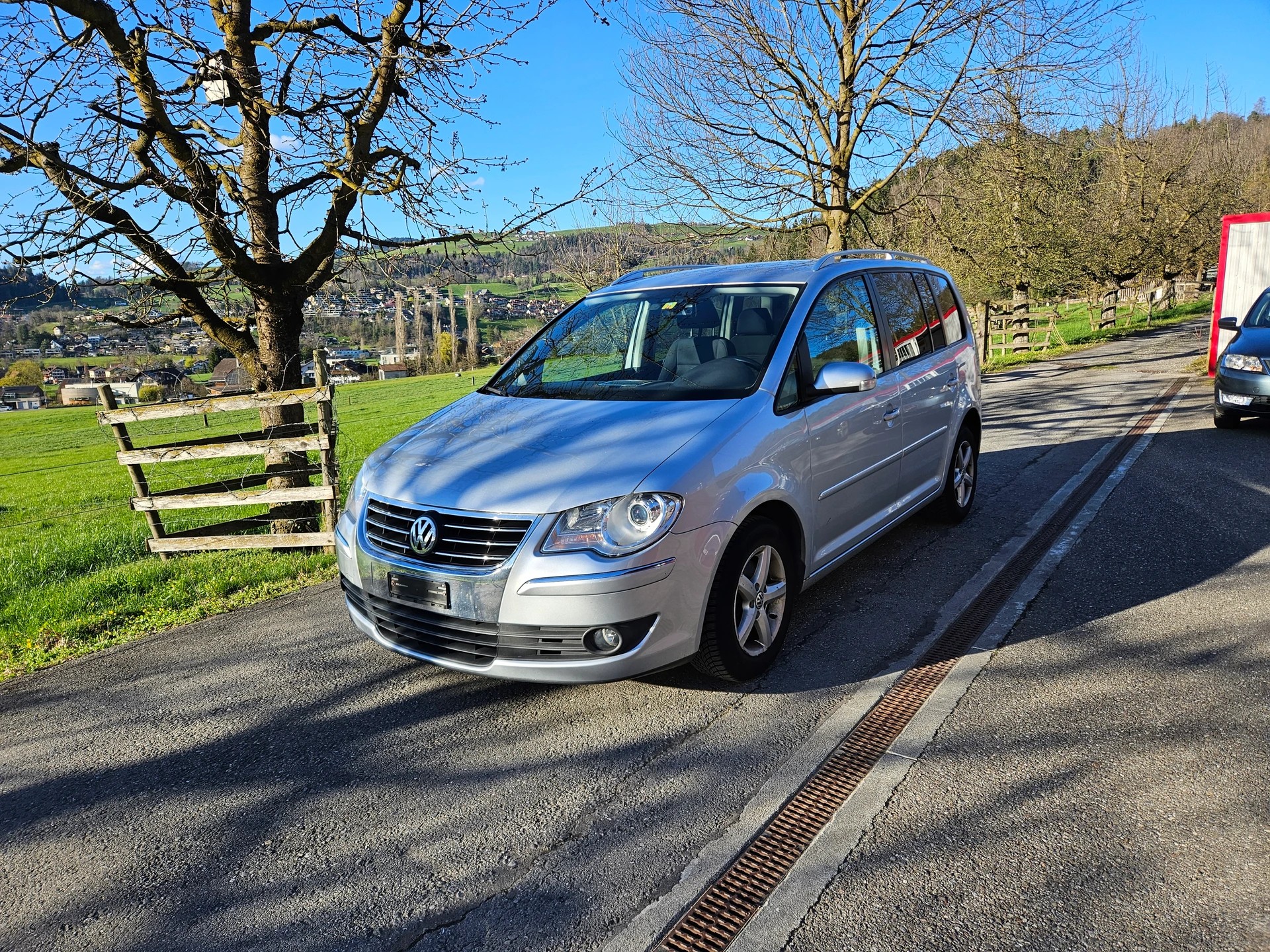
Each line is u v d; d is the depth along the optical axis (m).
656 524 3.05
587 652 3.04
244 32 6.21
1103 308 34.44
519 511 3.07
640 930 2.19
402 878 2.45
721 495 3.27
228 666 4.14
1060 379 15.82
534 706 3.51
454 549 3.16
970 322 6.22
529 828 2.67
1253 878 2.22
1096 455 8.05
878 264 5.08
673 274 4.91
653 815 2.69
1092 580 4.59
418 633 3.32
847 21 11.87
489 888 2.39
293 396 6.04
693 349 4.07
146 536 8.20
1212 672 3.43
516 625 3.04
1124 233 32.03
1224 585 4.40
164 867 2.57
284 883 2.46
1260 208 43.12
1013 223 23.75
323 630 4.59
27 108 5.48
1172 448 8.20
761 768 2.93
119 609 5.14
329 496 6.11
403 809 2.82
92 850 2.68
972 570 4.89
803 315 4.12
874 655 3.81
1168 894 2.18
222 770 3.14
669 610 3.11
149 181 5.85
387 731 3.38
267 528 7.25
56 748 3.38
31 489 21.12
